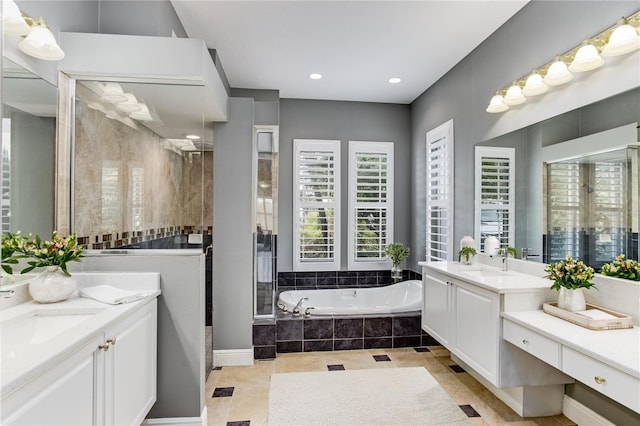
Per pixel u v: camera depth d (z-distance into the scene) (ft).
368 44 10.95
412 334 11.99
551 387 7.77
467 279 8.43
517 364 7.32
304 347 11.60
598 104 6.93
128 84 8.00
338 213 16.06
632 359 4.80
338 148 16.10
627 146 6.32
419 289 13.92
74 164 7.64
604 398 6.87
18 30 5.91
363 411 8.02
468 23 9.83
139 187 7.98
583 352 5.24
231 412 8.04
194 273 7.37
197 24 9.80
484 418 7.72
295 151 15.87
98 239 7.72
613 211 6.58
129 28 8.13
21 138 6.20
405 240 16.65
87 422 4.81
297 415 7.86
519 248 9.18
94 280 7.11
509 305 7.24
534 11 8.64
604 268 6.80
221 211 10.99
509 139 9.59
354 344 11.76
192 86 8.17
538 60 8.54
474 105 11.27
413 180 16.28
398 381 9.50
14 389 3.45
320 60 12.07
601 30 6.88
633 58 6.23
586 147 7.18
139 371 6.41
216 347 10.77
